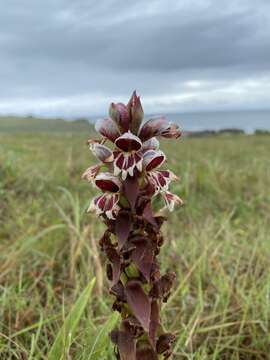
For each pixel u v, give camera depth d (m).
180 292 0.55
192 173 1.15
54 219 0.76
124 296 0.25
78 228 0.64
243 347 0.46
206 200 0.96
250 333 0.47
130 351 0.25
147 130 0.26
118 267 0.25
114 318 0.38
